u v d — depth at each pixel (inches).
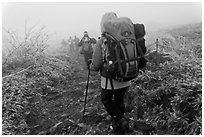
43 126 185.2
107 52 146.5
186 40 314.8
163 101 181.2
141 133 159.0
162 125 161.3
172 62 227.9
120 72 142.6
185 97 169.8
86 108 200.4
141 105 185.8
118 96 164.2
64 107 213.2
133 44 146.1
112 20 148.9
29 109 209.5
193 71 206.4
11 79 247.3
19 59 303.9
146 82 205.9
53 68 325.4
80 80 292.2
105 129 169.6
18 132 173.9
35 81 265.9
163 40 311.6
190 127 152.1
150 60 246.8
